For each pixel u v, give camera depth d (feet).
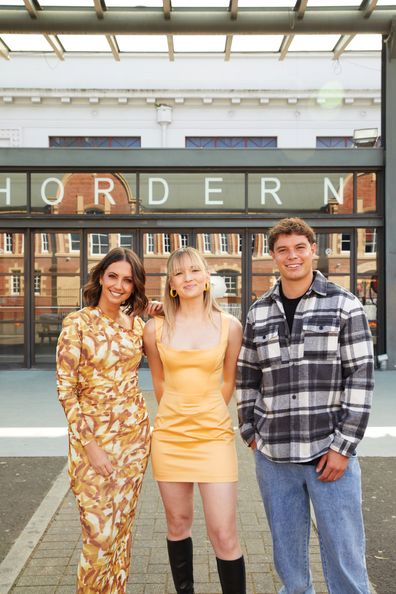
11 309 37.35
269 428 7.79
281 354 7.70
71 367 7.84
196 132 60.13
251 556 10.52
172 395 8.39
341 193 37.06
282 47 35.17
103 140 60.59
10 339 37.42
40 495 13.88
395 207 36.17
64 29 31.17
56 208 36.91
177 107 60.23
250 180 37.06
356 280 37.11
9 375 34.78
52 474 15.56
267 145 60.59
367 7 30.83
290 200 37.01
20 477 15.31
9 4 30.37
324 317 7.51
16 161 36.19
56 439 19.47
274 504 7.89
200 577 9.71
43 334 37.35
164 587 9.36
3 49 35.40
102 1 30.22
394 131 36.01
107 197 36.94
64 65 59.77
